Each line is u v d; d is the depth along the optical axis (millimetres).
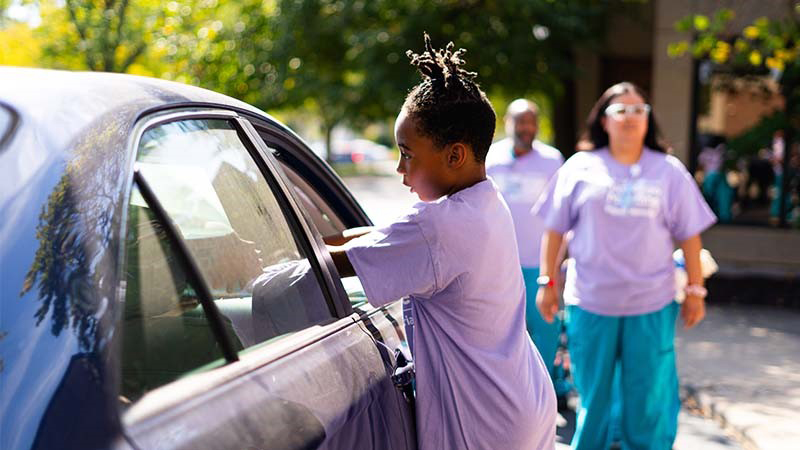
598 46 12094
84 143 1426
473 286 2160
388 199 24312
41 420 1133
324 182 2770
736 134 10445
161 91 1787
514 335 2277
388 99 10992
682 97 10422
